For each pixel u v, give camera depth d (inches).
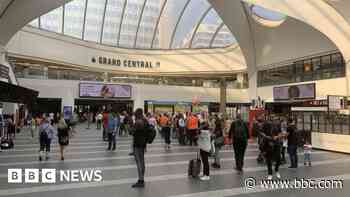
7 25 774.5
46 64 1203.9
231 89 1459.2
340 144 598.5
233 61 1366.9
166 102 1376.7
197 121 632.4
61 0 816.9
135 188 280.7
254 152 559.5
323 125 658.8
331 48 736.3
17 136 783.1
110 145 549.0
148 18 1445.6
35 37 1106.7
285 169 398.3
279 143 342.3
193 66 1428.4
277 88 948.6
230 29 1069.8
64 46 1203.9
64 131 432.8
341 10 591.8
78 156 467.8
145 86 1366.9
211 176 340.2
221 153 531.2
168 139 599.5
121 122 848.9
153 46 1502.2
